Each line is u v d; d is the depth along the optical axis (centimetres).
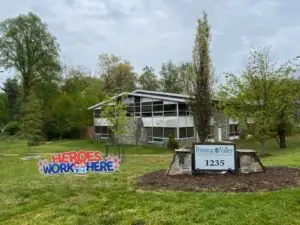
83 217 612
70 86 6084
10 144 3919
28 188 914
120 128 2714
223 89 2803
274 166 1089
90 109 4834
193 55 1531
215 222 542
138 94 3878
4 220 633
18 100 5456
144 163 1844
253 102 2748
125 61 6894
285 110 2872
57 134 5006
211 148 931
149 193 745
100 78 6700
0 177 1265
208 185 789
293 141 4016
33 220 617
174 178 889
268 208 595
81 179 1028
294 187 746
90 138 4891
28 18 5303
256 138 2748
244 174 908
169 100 3516
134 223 565
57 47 5631
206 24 1434
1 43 5256
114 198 726
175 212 602
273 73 2719
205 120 1539
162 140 3625
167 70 6981
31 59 5378
